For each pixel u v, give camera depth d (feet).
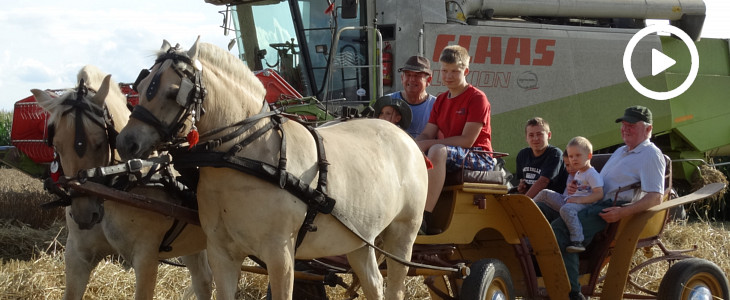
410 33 35.29
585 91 39.65
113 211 15.03
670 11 43.06
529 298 19.49
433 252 18.04
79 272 15.49
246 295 22.48
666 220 21.53
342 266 17.26
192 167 13.62
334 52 32.96
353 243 15.11
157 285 22.11
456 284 19.48
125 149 12.41
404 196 16.39
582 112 39.55
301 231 13.93
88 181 13.88
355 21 35.12
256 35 36.52
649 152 19.99
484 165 18.45
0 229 29.40
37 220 33.50
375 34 33.63
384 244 16.79
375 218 15.30
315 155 14.25
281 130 13.94
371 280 16.25
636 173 20.07
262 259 13.66
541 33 38.52
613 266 19.66
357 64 35.01
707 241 31.07
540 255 19.01
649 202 19.47
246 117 13.69
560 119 38.96
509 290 18.47
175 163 13.39
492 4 38.29
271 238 13.50
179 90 12.58
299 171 13.88
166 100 12.60
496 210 18.90
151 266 15.38
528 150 23.07
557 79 38.91
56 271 23.02
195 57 12.87
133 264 15.43
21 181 48.26
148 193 15.40
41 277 22.07
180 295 22.02
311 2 35.27
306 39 35.37
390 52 35.32
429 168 17.52
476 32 36.68
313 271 18.20
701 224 34.58
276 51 36.14
